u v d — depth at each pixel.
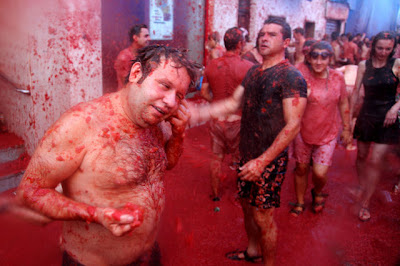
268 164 2.25
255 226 2.71
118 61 4.53
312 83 3.39
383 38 3.41
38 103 4.16
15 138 4.48
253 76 2.41
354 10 11.15
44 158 1.29
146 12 6.00
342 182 4.59
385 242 3.22
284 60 2.31
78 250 1.53
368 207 3.69
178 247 2.96
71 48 3.73
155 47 1.37
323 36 11.36
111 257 1.53
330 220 3.60
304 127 3.43
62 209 1.29
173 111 1.39
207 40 7.10
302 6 10.95
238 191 2.56
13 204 1.33
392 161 4.30
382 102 3.55
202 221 3.44
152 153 1.52
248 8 8.76
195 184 4.31
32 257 2.69
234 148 3.76
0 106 4.76
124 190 1.44
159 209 1.60
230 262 2.81
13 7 3.97
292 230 3.38
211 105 3.07
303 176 3.62
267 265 2.50
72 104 3.84
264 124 2.31
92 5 3.85
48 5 3.77
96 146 1.35
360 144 3.75
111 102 1.43
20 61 4.23
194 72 1.39
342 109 3.65
